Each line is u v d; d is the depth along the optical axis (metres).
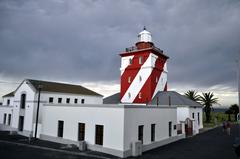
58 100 34.31
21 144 22.80
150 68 37.06
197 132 34.19
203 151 20.09
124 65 41.19
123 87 40.72
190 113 34.06
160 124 23.42
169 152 19.69
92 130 20.56
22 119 32.47
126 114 18.44
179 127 28.83
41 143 23.34
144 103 36.84
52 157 17.28
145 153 19.30
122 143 17.86
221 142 25.23
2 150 19.77
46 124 25.69
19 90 33.94
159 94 37.47
